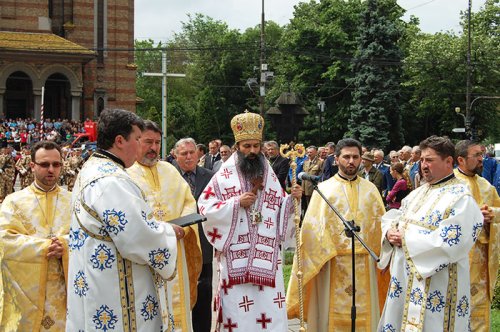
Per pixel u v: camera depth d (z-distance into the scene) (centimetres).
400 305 643
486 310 760
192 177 834
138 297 511
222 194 718
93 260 501
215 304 719
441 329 613
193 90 8662
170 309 548
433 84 5128
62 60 4172
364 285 802
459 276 617
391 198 1315
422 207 630
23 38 4162
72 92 4231
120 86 4553
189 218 593
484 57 5081
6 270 648
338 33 5503
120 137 520
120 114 522
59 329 649
